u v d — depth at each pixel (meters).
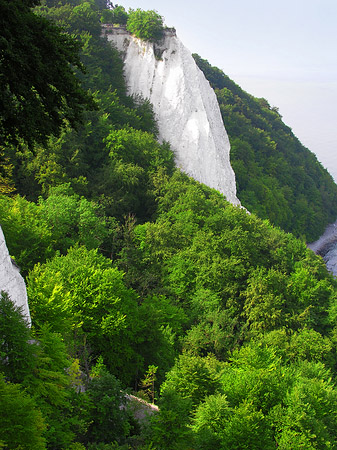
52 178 63.53
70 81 18.52
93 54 96.56
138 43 106.00
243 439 29.11
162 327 45.66
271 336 51.66
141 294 54.44
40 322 28.14
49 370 22.38
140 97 100.81
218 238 63.75
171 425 26.05
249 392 34.00
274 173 136.75
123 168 70.81
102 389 27.73
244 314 57.38
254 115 156.62
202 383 33.59
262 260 65.94
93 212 57.38
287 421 31.55
